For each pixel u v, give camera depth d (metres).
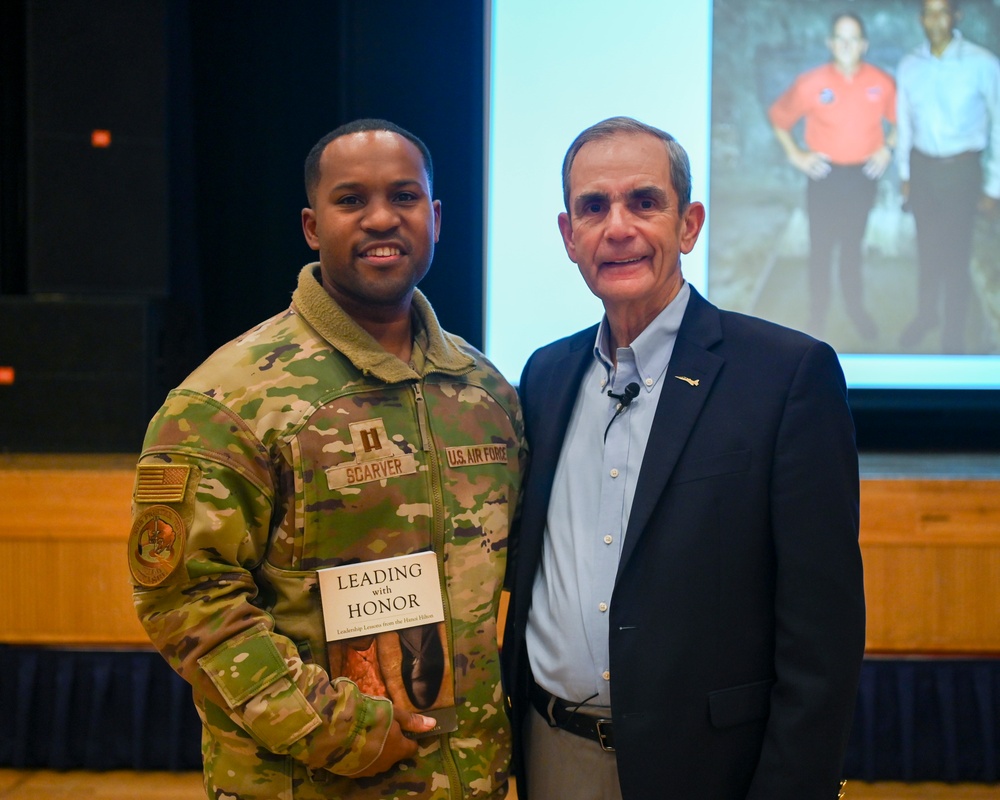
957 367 3.23
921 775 2.54
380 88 3.28
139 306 2.89
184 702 2.61
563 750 1.37
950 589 2.48
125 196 2.94
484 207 3.12
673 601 1.26
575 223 1.37
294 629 1.27
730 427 1.28
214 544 1.23
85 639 2.56
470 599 1.35
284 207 3.45
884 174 3.19
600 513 1.35
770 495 1.26
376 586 1.28
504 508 1.42
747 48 3.15
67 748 2.60
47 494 2.54
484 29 3.10
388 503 1.30
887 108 3.17
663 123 3.15
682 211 1.38
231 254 3.46
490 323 3.15
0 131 3.20
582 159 1.36
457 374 1.42
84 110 2.92
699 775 1.25
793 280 3.21
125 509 2.53
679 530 1.27
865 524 2.49
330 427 1.28
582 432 1.44
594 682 1.33
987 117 3.17
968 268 3.20
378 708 1.22
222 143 3.43
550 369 1.55
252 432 1.25
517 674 1.46
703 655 1.25
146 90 2.93
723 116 3.16
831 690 1.21
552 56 3.11
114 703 2.60
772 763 1.22
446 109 3.27
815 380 1.27
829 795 1.21
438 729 1.29
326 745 1.19
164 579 1.20
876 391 3.23
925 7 3.15
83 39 2.90
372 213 1.30
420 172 1.34
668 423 1.31
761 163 3.18
